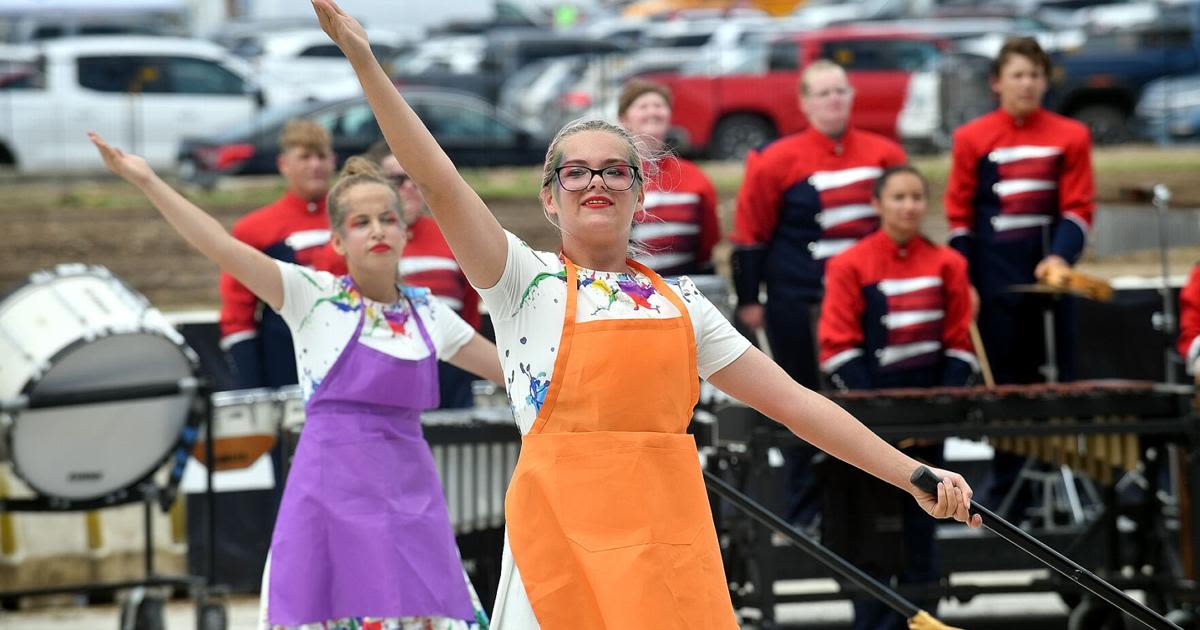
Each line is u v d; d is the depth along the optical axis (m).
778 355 20.48
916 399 15.77
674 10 74.88
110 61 44.00
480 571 15.90
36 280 16.92
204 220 12.77
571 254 9.40
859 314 17.64
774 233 20.45
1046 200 20.16
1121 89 48.47
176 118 44.28
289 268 13.20
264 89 45.53
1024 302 20.27
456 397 18.00
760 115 44.06
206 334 23.06
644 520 8.97
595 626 8.89
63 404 16.16
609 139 9.31
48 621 20.05
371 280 13.36
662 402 9.12
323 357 13.12
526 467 9.06
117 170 12.39
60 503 16.91
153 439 17.12
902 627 16.52
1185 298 18.56
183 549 21.39
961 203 20.50
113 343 16.58
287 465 16.58
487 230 8.85
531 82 45.22
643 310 9.20
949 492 9.27
